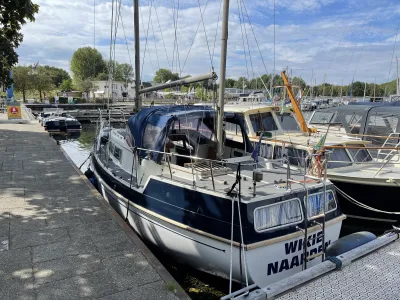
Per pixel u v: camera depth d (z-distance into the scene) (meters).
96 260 4.11
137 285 3.61
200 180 5.07
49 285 3.57
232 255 4.20
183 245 4.78
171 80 7.04
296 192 4.57
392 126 10.25
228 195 4.29
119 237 4.74
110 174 6.69
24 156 10.41
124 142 7.04
